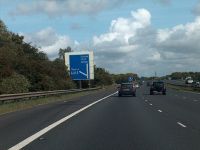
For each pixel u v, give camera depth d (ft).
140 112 97.04
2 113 95.40
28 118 81.51
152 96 201.57
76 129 61.77
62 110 104.12
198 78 579.48
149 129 62.08
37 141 49.44
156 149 43.65
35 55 246.68
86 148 44.29
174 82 523.29
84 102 145.28
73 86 252.62
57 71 240.94
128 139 51.13
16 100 134.00
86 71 245.04
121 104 131.44
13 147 44.98
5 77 174.50
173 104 131.75
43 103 139.33
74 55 246.68
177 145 46.37
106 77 464.65
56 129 61.77
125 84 200.95
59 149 43.70
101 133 57.00
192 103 137.80
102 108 111.34
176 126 66.49
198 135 55.16
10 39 260.42
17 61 207.41
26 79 184.03
